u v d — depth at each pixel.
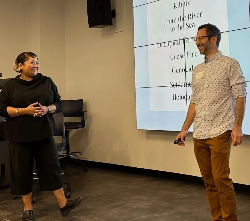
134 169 5.30
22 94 3.14
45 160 3.26
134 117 5.29
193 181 4.55
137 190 4.27
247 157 4.00
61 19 6.38
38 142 3.24
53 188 3.29
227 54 3.96
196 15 4.26
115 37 5.53
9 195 4.23
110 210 3.51
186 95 4.41
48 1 6.23
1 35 5.95
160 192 4.15
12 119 3.15
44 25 6.19
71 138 6.32
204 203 3.66
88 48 5.98
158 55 4.70
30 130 3.13
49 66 6.23
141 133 5.18
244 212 3.33
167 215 3.31
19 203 3.88
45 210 3.58
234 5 3.89
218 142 2.56
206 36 2.64
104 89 5.74
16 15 6.11
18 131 3.13
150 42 4.78
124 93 5.43
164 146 4.87
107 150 5.72
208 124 2.62
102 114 5.79
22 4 6.18
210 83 2.62
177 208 3.52
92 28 5.89
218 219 2.73
